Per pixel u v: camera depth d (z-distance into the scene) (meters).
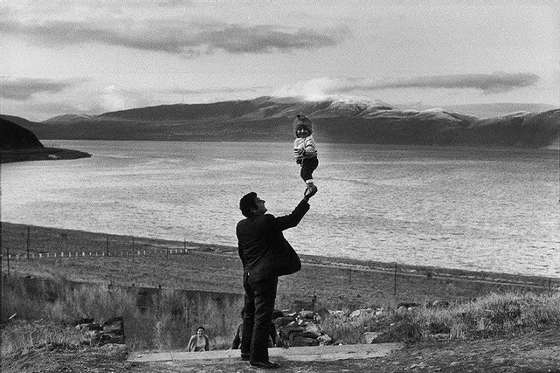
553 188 163.38
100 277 41.12
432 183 176.12
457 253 65.38
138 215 99.38
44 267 45.50
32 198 128.38
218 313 23.03
